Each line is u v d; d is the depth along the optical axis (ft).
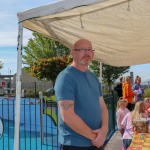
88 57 13.16
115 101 41.04
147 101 28.17
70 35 18.28
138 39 20.08
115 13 15.06
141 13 15.34
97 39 19.57
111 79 128.88
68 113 12.27
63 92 12.45
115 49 22.30
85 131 12.41
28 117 47.85
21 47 13.03
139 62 28.68
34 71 146.61
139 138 20.59
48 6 11.81
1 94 117.19
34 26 16.05
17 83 13.26
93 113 13.15
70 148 12.69
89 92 13.19
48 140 32.78
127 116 23.82
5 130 36.96
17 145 13.30
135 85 49.01
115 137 34.94
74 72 12.99
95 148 12.98
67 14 14.48
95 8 14.01
